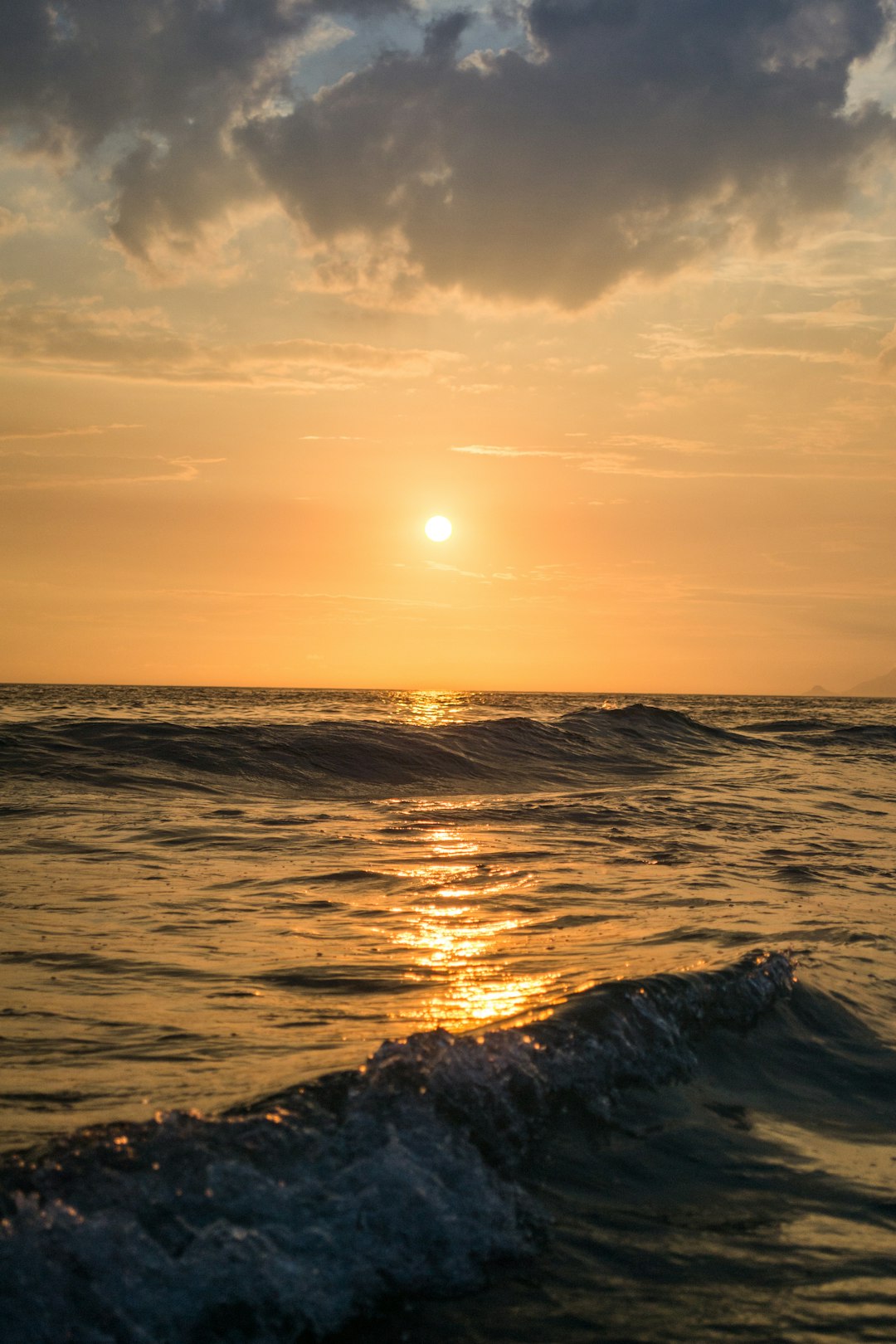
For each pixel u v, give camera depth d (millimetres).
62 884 7848
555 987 5367
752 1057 4609
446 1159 3227
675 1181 3475
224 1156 2947
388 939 6477
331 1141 3133
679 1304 2803
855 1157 3818
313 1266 2693
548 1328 2660
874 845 11367
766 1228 3234
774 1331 2709
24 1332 2291
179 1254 2594
